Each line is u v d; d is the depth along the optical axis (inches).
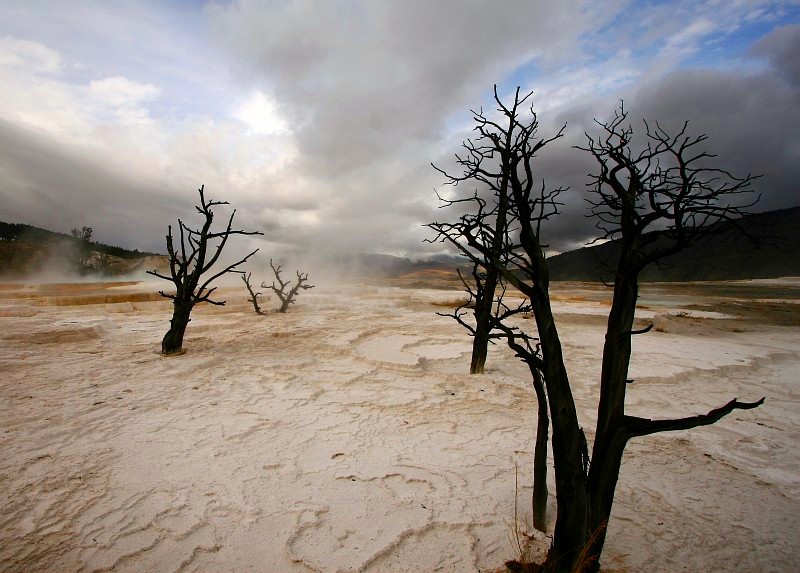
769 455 183.0
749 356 400.8
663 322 629.3
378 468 159.9
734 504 140.9
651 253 93.6
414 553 112.4
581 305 972.6
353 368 314.0
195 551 110.6
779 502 143.2
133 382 256.7
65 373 268.2
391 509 132.5
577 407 246.4
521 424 211.9
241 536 117.3
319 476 152.3
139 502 131.2
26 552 107.0
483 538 118.7
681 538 120.8
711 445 192.1
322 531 120.6
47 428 182.1
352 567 106.5
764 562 111.5
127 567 104.0
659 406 252.5
